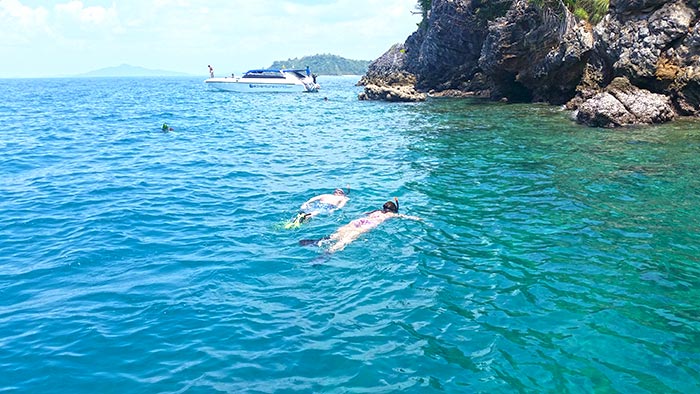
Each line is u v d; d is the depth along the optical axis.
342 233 8.54
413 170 13.80
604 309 5.96
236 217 9.73
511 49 31.05
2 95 64.56
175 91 71.38
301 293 6.52
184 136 21.36
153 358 5.09
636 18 22.86
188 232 8.85
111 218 9.66
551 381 4.66
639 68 21.66
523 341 5.33
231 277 6.98
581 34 25.84
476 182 12.17
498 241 8.24
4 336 5.46
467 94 41.75
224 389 4.59
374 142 19.12
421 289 6.59
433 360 5.02
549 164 13.75
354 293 6.51
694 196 10.32
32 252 7.91
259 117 29.67
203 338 5.44
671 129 18.28
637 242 8.04
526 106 29.73
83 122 27.20
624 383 4.61
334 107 36.56
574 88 27.95
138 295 6.44
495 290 6.52
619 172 12.45
